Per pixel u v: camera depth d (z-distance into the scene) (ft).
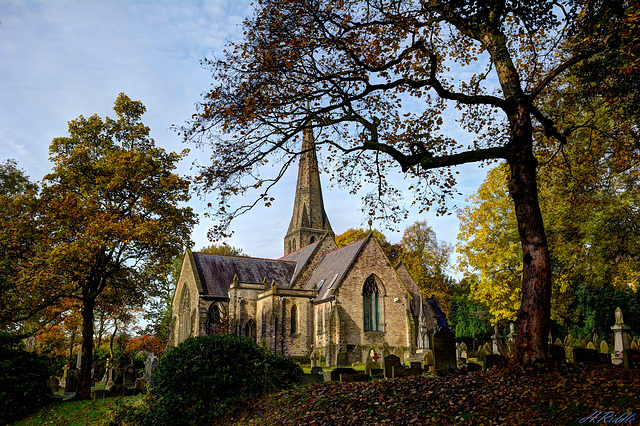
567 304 134.51
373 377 61.57
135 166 93.56
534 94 48.73
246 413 51.65
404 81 51.26
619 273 96.99
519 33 57.47
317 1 51.62
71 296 93.86
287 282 196.03
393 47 53.42
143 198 93.25
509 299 132.16
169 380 55.83
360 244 171.53
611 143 71.15
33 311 92.38
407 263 234.79
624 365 44.98
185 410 53.67
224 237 58.08
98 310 119.55
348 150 55.72
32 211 90.27
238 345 59.88
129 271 101.91
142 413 57.06
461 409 37.96
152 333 215.92
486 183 140.05
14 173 135.85
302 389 54.85
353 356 155.43
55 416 76.64
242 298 174.09
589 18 51.47
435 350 59.06
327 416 43.32
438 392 42.60
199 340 59.31
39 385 83.25
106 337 207.00
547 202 103.91
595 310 156.35
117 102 101.09
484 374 46.39
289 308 167.53
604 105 72.18
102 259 94.12
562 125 70.59
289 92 56.65
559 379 39.34
